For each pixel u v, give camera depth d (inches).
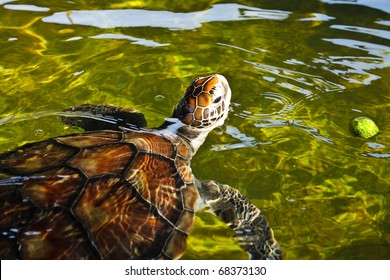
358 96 84.2
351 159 80.0
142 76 85.9
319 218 76.5
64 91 84.1
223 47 88.9
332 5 94.3
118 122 80.8
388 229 75.9
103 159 74.3
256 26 91.5
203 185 77.2
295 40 89.7
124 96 84.0
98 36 89.9
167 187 74.5
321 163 79.7
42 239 69.9
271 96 84.3
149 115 82.4
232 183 78.5
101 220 71.1
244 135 81.6
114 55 87.8
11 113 82.0
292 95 84.4
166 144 78.2
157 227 72.4
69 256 69.7
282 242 75.2
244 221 75.7
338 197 77.7
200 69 86.6
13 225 70.4
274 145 80.9
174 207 73.9
